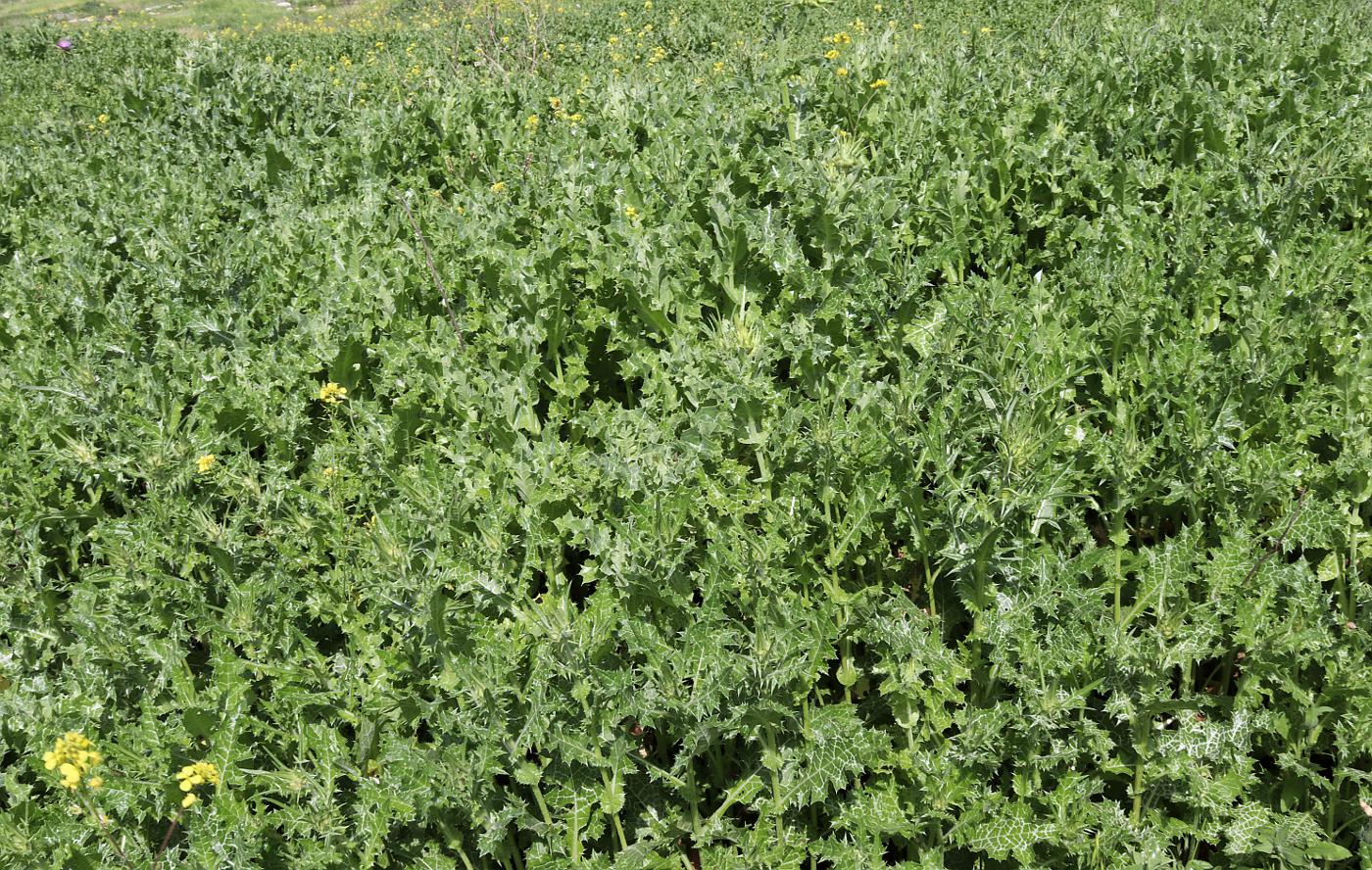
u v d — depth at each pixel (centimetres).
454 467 361
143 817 264
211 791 271
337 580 325
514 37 1173
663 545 293
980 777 264
